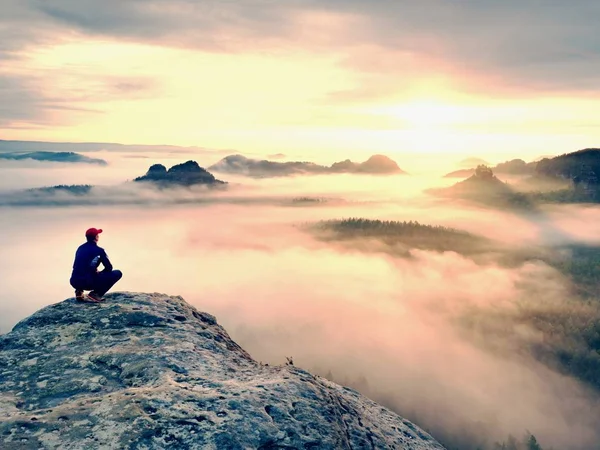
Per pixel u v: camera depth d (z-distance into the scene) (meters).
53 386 7.95
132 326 10.20
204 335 10.34
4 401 7.39
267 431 6.78
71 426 6.34
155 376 8.13
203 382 7.98
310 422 7.23
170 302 11.78
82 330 9.88
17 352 9.03
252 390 7.62
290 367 9.11
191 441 6.30
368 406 10.17
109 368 8.55
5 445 5.90
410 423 10.12
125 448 6.02
